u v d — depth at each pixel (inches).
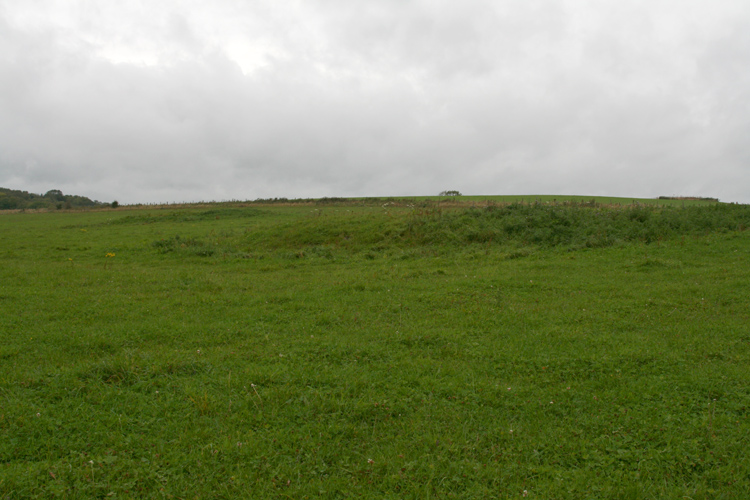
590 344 316.2
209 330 351.6
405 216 975.0
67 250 917.8
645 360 282.5
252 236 975.0
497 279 536.4
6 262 756.6
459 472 177.6
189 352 300.2
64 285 524.4
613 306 412.5
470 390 244.5
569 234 803.4
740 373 256.2
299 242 917.2
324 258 776.9
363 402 228.4
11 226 1529.3
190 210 1915.6
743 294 434.9
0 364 278.7
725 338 319.3
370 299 453.7
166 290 510.6
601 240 751.1
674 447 191.6
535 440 198.8
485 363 285.4
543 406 229.1
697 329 339.9
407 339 327.6
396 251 805.2
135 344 320.2
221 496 164.4
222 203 2294.5
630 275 545.0
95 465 177.8
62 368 265.9
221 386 248.2
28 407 217.6
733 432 200.4
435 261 706.2
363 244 870.4
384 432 207.6
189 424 209.9
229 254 815.7
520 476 176.9
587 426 210.2
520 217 874.8
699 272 539.2
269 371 265.9
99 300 449.7
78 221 1673.2
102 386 245.4
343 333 347.6
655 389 242.8
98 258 815.7
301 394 237.8
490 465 181.9
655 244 717.9
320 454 188.2
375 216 1014.4
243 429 205.3
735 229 775.7
